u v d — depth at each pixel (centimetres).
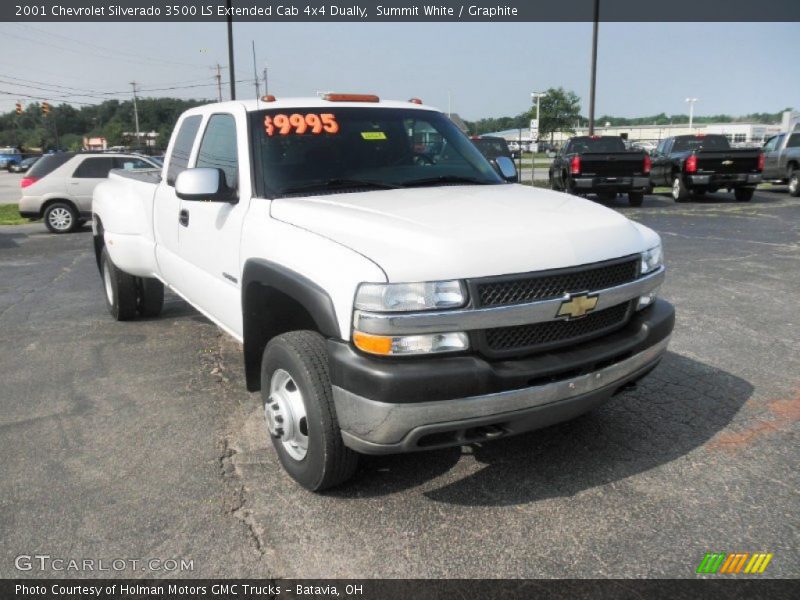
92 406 450
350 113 437
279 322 381
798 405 427
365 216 324
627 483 338
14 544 296
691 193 1750
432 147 448
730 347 540
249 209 381
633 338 331
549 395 298
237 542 296
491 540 294
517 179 482
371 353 282
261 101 430
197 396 466
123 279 633
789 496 322
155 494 336
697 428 397
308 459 324
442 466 359
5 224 1680
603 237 323
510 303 288
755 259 905
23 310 731
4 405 454
